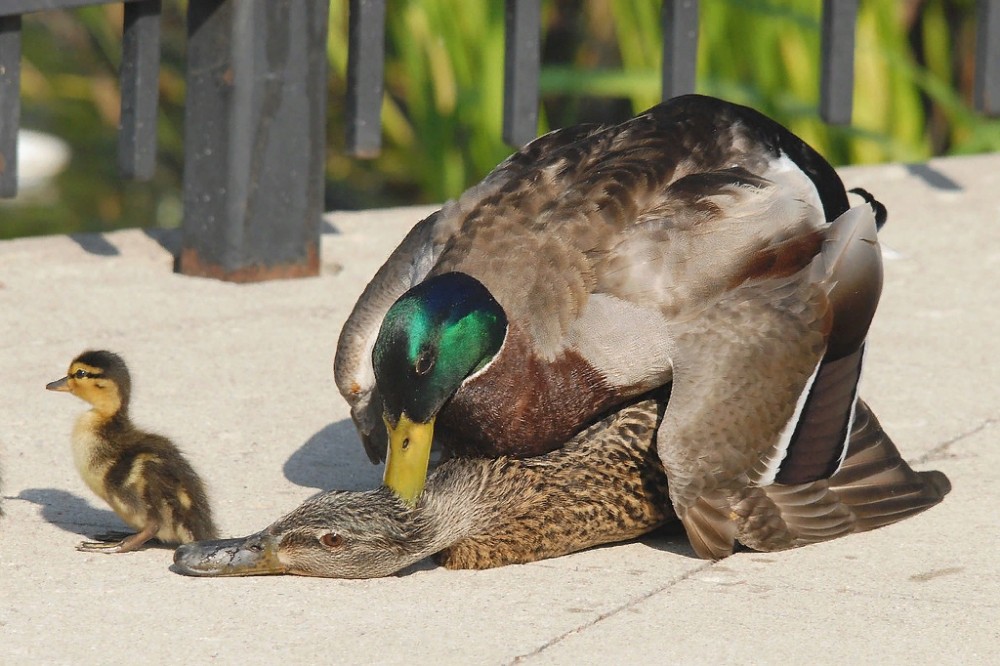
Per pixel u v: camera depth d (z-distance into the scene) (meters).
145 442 9.73
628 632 8.62
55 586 9.13
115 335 13.84
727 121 11.09
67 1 14.68
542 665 8.22
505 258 9.95
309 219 15.69
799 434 9.81
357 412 10.48
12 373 12.81
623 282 9.88
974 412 12.34
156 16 15.03
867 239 10.24
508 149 21.66
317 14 15.34
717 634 8.61
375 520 9.31
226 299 14.97
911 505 10.23
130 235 17.02
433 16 21.78
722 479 9.49
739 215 10.22
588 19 23.81
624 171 10.33
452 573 9.58
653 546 10.02
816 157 11.52
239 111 15.11
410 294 9.57
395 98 23.66
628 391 9.90
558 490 9.73
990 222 17.73
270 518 10.24
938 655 8.38
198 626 8.63
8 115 14.72
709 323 9.77
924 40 23.61
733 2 21.53
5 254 16.12
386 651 8.37
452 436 9.97
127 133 15.24
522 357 9.73
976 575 9.42
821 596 9.12
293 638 8.51
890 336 14.15
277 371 13.12
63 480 10.85
